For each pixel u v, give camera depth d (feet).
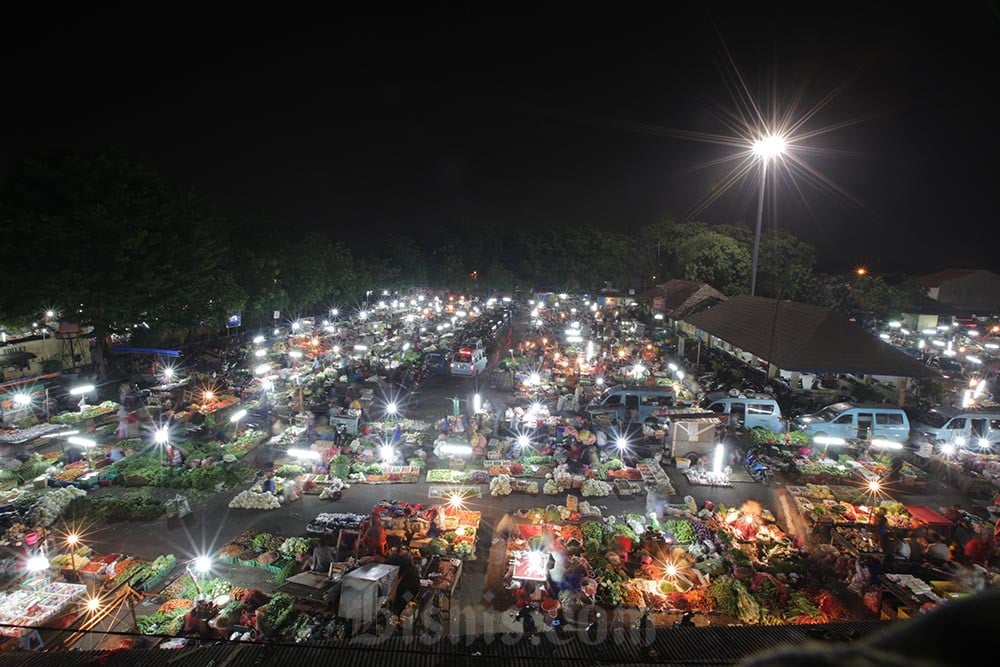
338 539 52.16
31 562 46.88
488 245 367.25
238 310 135.95
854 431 84.99
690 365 136.26
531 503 66.28
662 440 82.94
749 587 48.83
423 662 25.43
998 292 256.73
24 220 90.99
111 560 52.90
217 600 45.68
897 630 3.92
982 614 3.55
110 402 93.97
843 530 55.93
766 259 213.66
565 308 266.36
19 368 108.37
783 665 3.67
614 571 49.67
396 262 292.40
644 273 319.27
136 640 41.39
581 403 99.96
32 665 26.76
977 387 113.50
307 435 84.48
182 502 61.52
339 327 179.11
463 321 210.79
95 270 96.37
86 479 68.08
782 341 106.93
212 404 93.20
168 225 108.47
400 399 106.83
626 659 25.18
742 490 70.85
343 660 25.41
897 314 200.75
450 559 51.03
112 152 105.09
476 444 79.56
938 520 58.18
